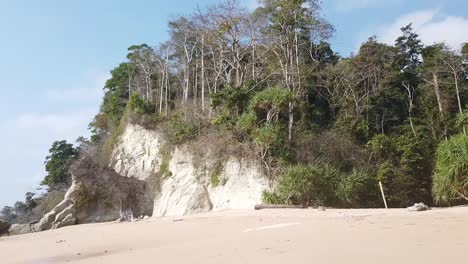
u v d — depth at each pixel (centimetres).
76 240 1850
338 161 3338
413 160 3509
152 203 3916
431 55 5303
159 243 1455
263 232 1372
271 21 4091
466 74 4838
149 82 5234
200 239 1409
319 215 1869
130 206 3884
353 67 4706
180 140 3878
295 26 4091
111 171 4097
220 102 3619
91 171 3956
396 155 3616
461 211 1587
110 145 4681
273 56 4147
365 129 3906
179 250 1198
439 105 4312
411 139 3678
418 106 4578
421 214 1551
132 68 5669
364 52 4881
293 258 921
